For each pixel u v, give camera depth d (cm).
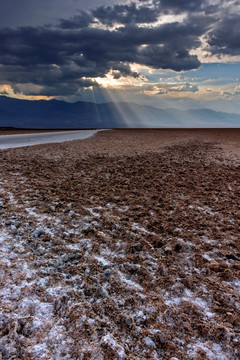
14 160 1480
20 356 264
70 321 314
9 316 311
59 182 1009
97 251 496
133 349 287
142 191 943
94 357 267
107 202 808
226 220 694
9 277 389
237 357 284
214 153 2145
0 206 678
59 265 439
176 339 305
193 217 707
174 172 1301
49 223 602
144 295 380
